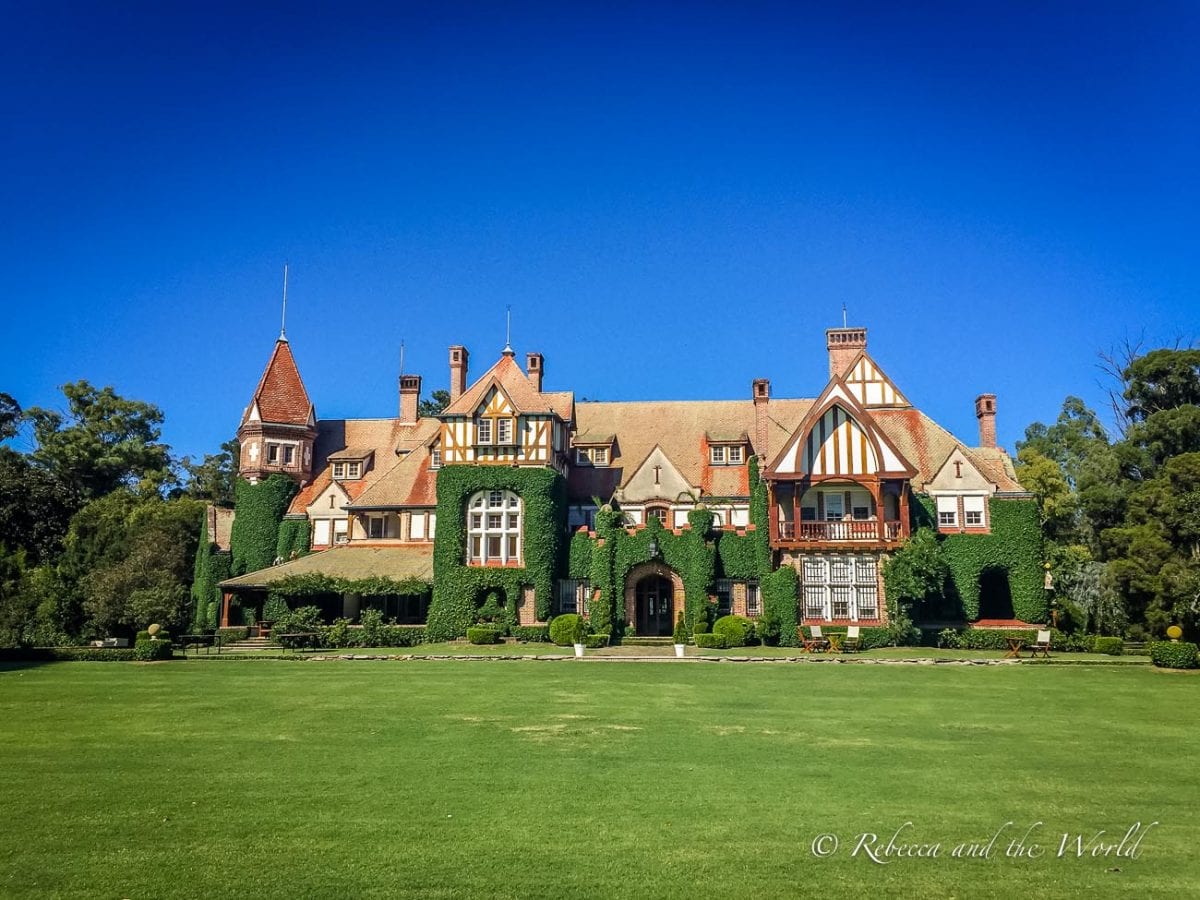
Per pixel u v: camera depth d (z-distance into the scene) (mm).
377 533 51562
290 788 16250
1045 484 64562
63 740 20266
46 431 78062
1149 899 11719
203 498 85125
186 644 41719
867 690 27453
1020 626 41969
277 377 55812
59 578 47375
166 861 12789
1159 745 19938
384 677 30484
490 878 12164
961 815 14867
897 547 42812
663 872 12391
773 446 50688
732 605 45812
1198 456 43625
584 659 36438
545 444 47281
